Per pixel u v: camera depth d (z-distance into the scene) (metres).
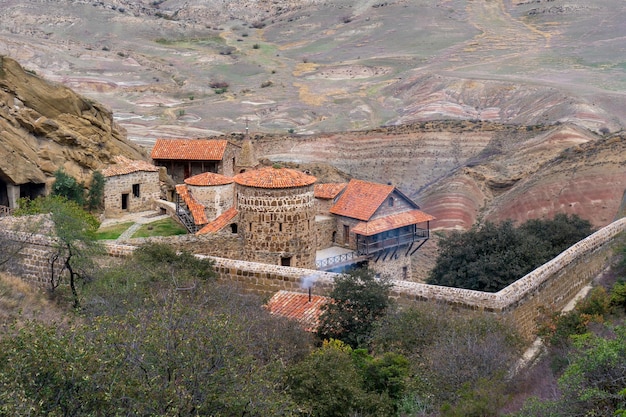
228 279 42.12
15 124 64.88
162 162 75.88
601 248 47.38
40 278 41.69
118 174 65.75
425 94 182.62
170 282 35.84
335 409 24.91
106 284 35.16
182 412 19.33
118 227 61.19
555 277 40.28
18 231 42.97
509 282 46.47
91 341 20.61
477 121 142.75
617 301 35.91
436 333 31.44
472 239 50.09
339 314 35.31
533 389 26.22
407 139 137.12
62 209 42.78
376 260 60.59
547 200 97.62
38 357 19.22
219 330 22.11
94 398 19.11
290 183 50.25
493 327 31.61
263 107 181.38
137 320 23.17
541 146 124.75
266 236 50.31
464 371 27.05
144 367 20.25
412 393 25.95
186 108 179.75
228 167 77.44
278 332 31.09
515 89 174.12
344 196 62.84
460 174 114.88
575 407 21.75
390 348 31.47
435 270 51.03
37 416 18.08
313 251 52.22
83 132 69.50
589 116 145.25
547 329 34.31
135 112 174.00
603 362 22.44
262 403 20.23
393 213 62.31
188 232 59.84
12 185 63.78
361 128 158.50
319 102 186.12
